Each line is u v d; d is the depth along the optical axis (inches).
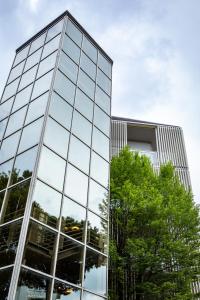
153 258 674.8
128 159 916.6
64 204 535.5
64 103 660.1
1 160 606.2
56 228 498.6
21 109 679.7
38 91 674.8
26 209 465.7
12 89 778.8
